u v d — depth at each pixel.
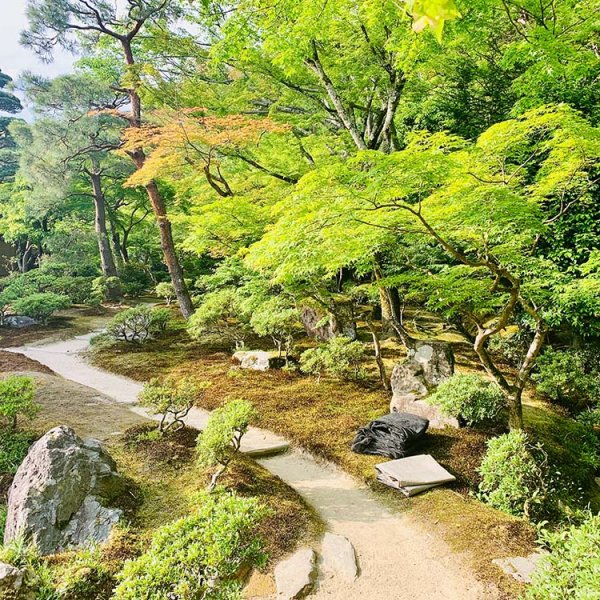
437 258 11.17
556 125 5.69
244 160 12.41
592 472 7.30
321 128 14.30
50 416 8.66
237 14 8.43
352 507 5.94
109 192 28.34
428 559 4.75
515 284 6.21
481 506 5.64
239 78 13.02
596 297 7.76
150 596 3.13
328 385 10.53
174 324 18.39
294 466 7.25
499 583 4.25
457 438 7.38
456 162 5.05
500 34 11.07
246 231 10.09
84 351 15.26
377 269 9.34
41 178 18.80
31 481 5.28
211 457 5.79
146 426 8.11
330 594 4.26
